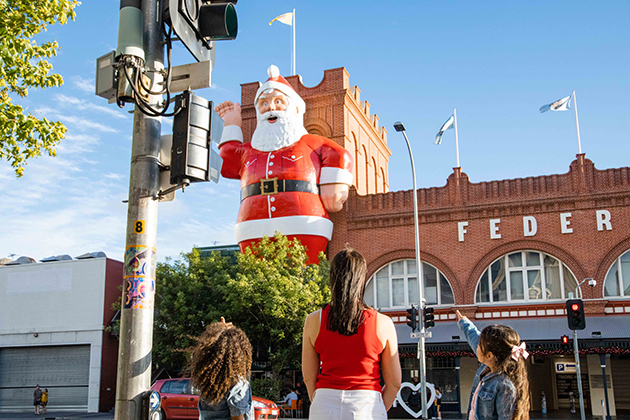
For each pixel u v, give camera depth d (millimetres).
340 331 3570
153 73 5414
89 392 35094
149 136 5309
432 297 31750
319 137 31547
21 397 36594
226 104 33750
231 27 5672
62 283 37188
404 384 29703
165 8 5406
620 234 29141
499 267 31016
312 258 29891
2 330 37594
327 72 36188
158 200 5367
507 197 31109
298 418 29031
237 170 32188
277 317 26500
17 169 12914
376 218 33000
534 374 35531
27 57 12695
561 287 29828
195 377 4086
